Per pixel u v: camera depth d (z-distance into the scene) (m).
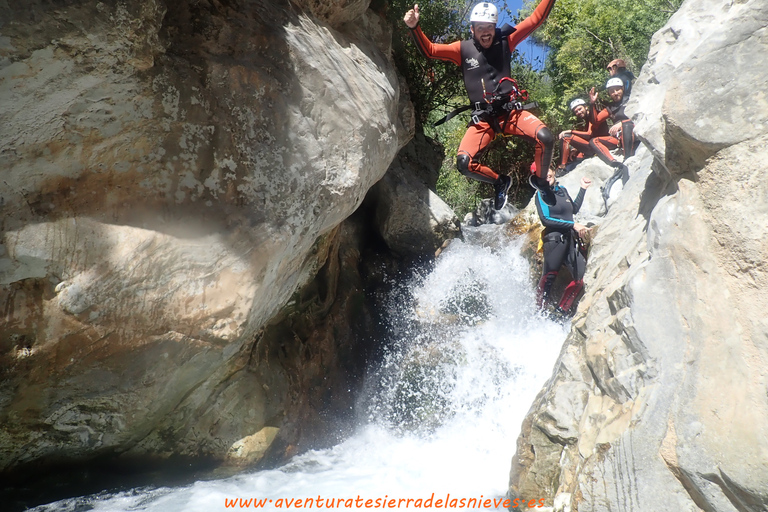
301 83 4.20
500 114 5.16
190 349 3.83
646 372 2.61
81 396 3.63
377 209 7.78
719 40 2.47
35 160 3.22
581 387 3.15
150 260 3.55
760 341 2.25
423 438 5.63
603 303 3.14
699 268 2.51
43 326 3.33
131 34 3.17
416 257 7.81
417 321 7.05
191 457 4.41
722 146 2.45
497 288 7.22
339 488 4.21
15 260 3.19
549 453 3.17
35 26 2.91
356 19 5.62
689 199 2.60
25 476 3.79
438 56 5.14
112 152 3.44
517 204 13.63
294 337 5.40
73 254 3.35
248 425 4.58
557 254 6.23
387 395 6.21
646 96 3.47
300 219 4.13
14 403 3.43
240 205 3.85
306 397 5.28
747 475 2.18
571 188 8.08
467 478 4.50
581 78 11.93
